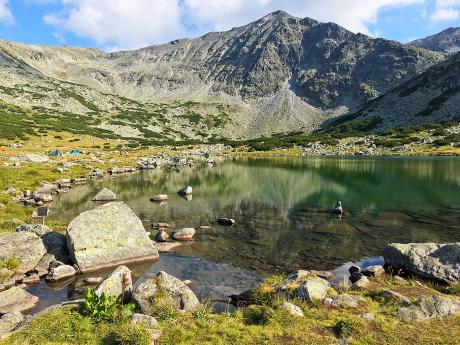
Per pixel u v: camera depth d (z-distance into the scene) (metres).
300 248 27.86
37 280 20.44
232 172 84.44
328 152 167.62
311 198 50.56
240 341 12.46
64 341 12.10
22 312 16.59
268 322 13.72
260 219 37.78
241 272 22.66
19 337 12.35
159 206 44.12
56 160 90.38
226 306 17.41
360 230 33.31
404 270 21.97
